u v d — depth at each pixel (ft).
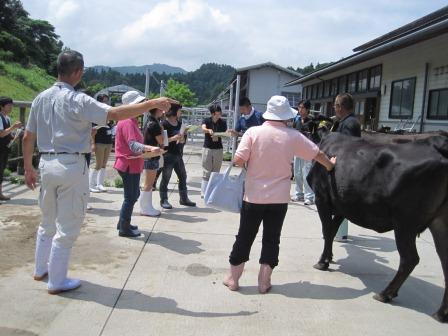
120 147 20.15
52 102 13.93
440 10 42.34
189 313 13.75
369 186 15.10
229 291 15.56
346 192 15.75
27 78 143.84
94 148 30.71
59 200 14.20
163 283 15.89
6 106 26.30
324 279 17.20
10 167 36.22
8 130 25.66
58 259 14.33
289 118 15.08
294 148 15.24
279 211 15.19
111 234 21.11
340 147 16.58
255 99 118.32
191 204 28.02
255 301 14.88
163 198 26.96
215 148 29.81
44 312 13.30
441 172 14.01
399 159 14.48
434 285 17.12
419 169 14.02
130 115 13.69
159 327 12.80
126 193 20.45
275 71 117.91
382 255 20.35
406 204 14.34
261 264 15.56
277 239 15.49
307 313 14.24
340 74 60.23
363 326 13.58
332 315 14.20
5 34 184.55
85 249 18.92
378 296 15.44
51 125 13.93
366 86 51.47
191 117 84.28
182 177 27.76
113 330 12.50
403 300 15.64
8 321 12.68
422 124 37.60
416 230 14.74
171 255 18.72
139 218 24.39
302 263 18.78
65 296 14.42
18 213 23.88
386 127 40.91
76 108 13.62
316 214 27.43
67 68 14.19
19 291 14.58
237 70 116.26
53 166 13.80
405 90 41.37
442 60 35.29
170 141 26.08
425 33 29.78
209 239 21.12
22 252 18.13
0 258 17.34
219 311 14.02
